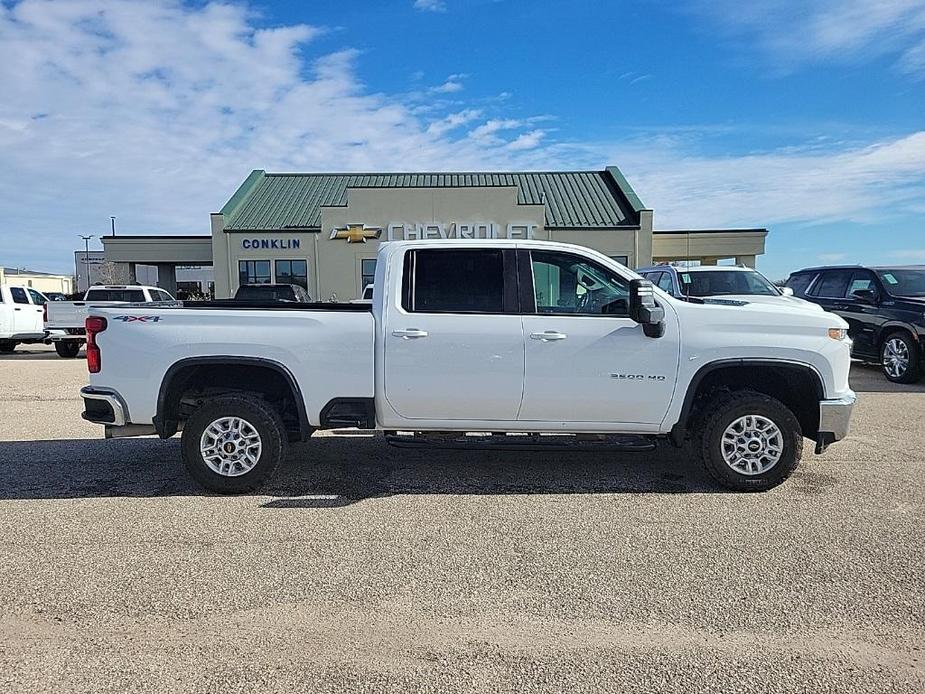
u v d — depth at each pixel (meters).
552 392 5.19
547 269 5.28
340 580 3.75
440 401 5.24
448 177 33.56
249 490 5.29
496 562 3.99
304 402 5.27
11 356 17.53
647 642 3.11
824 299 12.70
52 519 4.72
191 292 49.41
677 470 5.96
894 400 9.41
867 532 4.44
